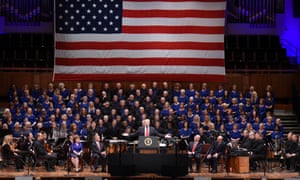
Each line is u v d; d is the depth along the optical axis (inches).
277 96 1400.1
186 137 1077.8
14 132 1083.3
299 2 1526.8
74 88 1363.2
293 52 1512.1
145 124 1042.1
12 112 1194.0
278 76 1400.1
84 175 948.6
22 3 1488.7
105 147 1016.2
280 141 1071.6
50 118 1130.0
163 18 1011.3
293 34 1528.1
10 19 1488.7
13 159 1027.3
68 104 1198.9
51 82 1369.3
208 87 1374.3
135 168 943.7
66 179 935.0
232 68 1421.0
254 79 1400.1
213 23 1011.3
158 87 1358.3
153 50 1007.0
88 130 1077.8
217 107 1197.1
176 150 942.4
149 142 940.0
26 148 1013.8
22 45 1462.8
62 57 998.4
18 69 1381.6
